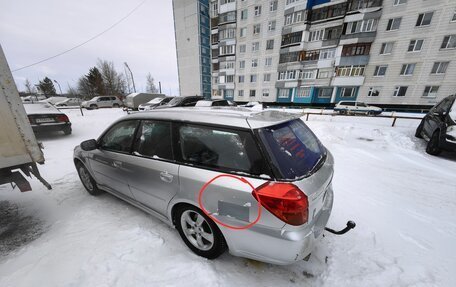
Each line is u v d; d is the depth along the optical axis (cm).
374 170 406
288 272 172
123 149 231
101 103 2278
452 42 1608
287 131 175
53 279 160
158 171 189
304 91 2438
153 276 164
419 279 166
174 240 206
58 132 784
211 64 3244
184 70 3366
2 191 309
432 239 214
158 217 212
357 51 1992
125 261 178
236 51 2797
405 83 1838
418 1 1666
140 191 216
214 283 159
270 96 2680
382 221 243
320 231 156
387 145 593
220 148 162
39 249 194
